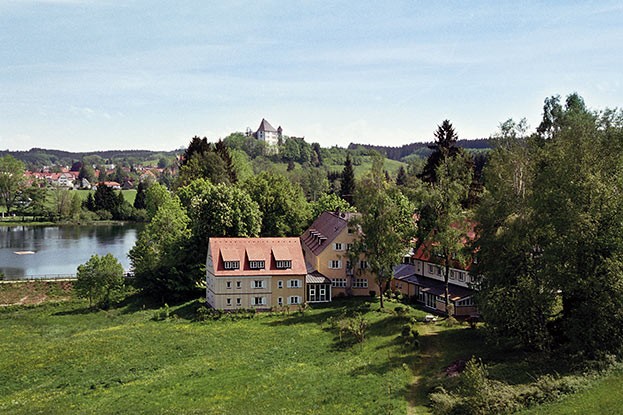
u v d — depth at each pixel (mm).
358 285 86062
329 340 61844
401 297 81938
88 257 133375
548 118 85312
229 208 95000
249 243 83000
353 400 42875
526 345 49812
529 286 47312
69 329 72875
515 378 42406
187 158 146625
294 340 62469
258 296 79438
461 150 101250
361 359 53938
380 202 74125
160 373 52625
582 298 46312
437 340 57844
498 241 52188
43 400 46281
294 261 81938
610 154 47469
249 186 116125
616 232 44469
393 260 73312
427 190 69500
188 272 88562
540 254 51219
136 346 62188
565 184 46688
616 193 45625
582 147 47656
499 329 49406
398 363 51531
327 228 94062
